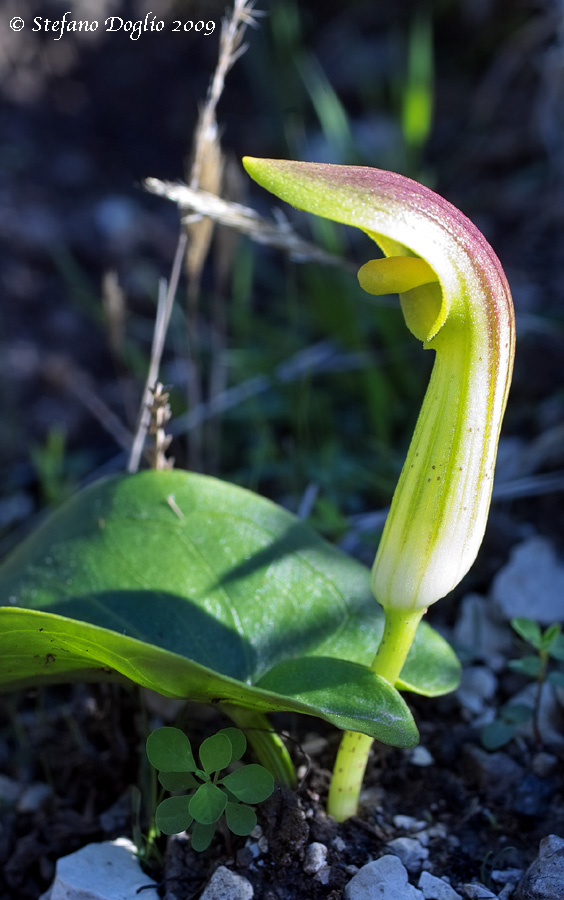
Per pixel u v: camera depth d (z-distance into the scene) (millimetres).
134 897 195
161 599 203
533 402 311
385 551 179
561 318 325
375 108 505
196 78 549
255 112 527
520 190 429
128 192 471
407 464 177
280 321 379
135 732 225
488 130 471
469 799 211
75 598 203
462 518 176
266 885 193
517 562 251
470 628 244
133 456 234
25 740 230
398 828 206
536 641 211
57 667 192
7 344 376
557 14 413
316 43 555
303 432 321
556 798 210
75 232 429
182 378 350
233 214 226
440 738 221
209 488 214
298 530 214
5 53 524
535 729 217
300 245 234
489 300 169
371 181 165
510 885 197
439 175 458
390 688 182
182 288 403
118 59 551
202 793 185
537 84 460
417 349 340
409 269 171
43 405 356
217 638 202
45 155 491
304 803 202
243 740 191
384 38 548
